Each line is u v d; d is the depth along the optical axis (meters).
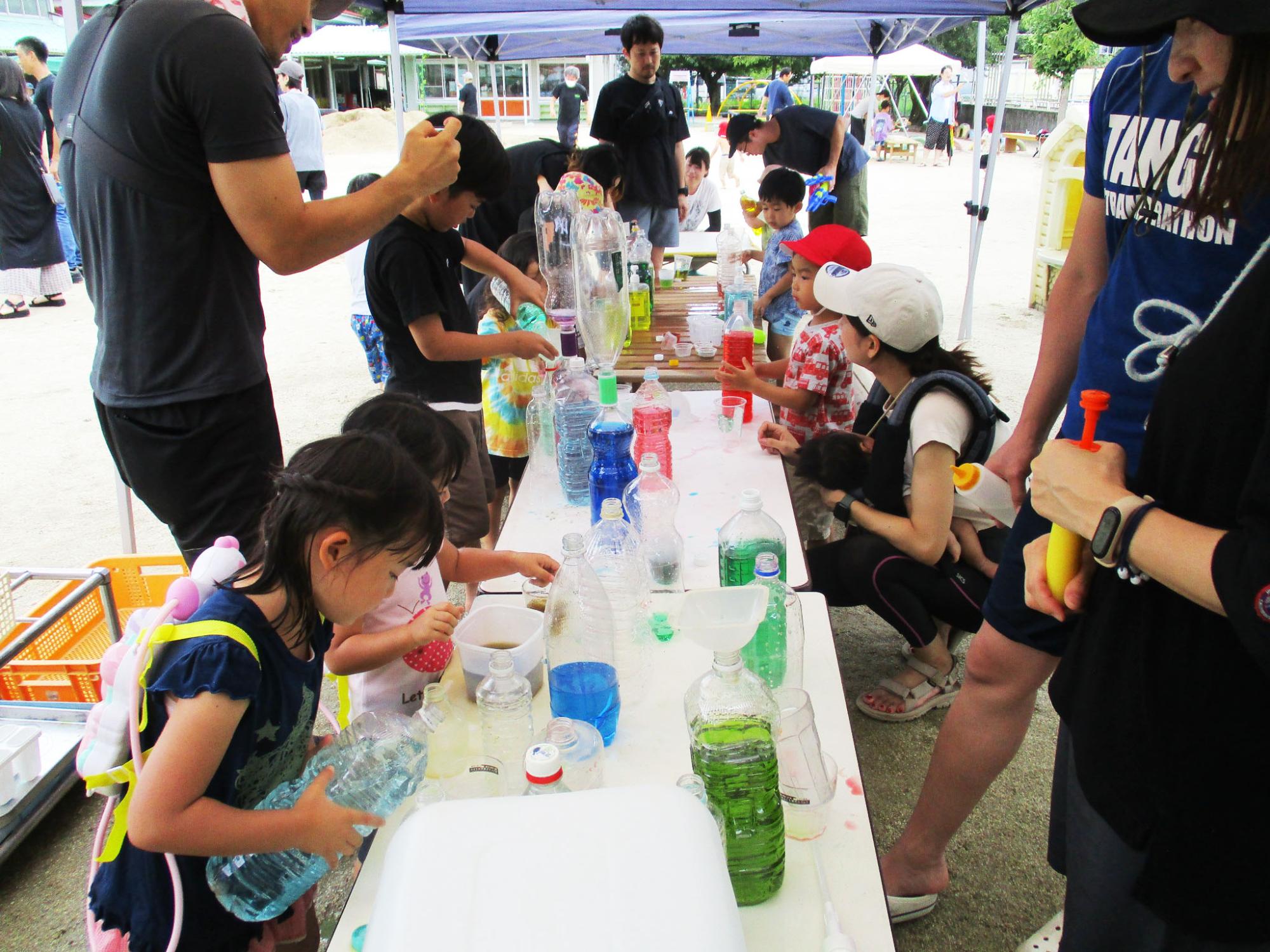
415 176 1.85
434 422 1.69
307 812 1.15
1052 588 1.27
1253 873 1.06
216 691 1.12
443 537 1.28
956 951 1.91
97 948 1.30
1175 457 1.06
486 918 0.75
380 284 2.51
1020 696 1.66
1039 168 17.83
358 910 1.10
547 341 2.52
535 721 1.41
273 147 1.68
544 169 4.36
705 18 6.13
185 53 1.60
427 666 1.60
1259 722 1.03
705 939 0.73
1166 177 1.33
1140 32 1.00
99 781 1.19
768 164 6.57
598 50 8.50
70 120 1.74
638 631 1.56
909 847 1.88
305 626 1.24
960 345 2.51
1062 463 1.16
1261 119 0.97
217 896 1.27
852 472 2.46
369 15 4.77
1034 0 4.71
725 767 1.07
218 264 1.79
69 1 2.90
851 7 4.88
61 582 3.54
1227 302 1.00
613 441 1.96
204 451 1.88
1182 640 1.07
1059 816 1.41
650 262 4.14
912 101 25.41
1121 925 1.22
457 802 0.86
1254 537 0.90
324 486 1.16
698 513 2.15
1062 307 1.76
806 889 1.10
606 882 0.77
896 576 2.40
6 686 2.54
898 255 9.37
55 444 4.95
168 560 2.74
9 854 2.17
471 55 8.26
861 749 2.51
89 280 1.81
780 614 1.43
